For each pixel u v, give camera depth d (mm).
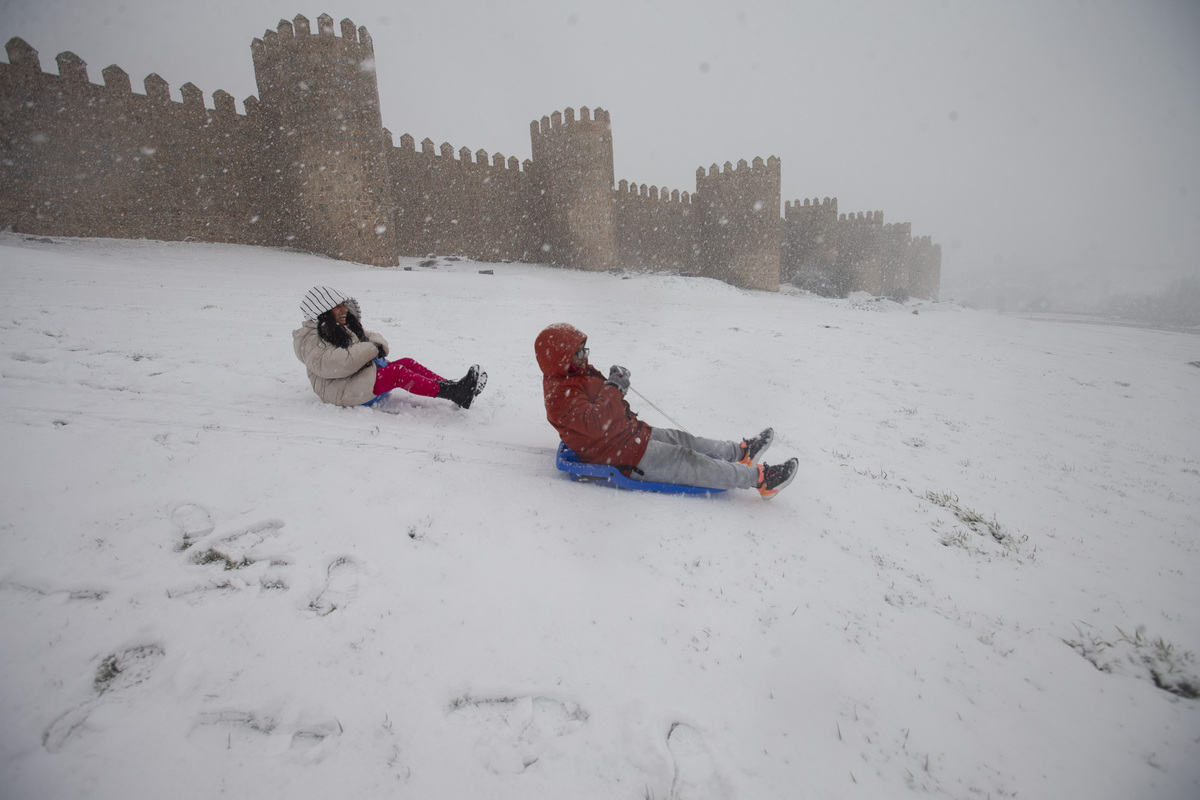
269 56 28891
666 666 2217
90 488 2896
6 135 22641
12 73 22656
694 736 1938
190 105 27562
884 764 1909
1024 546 3664
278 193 30828
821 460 4801
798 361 10008
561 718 1962
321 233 29859
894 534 3578
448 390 4398
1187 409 10266
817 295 49625
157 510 2805
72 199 24328
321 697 1936
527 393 5672
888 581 3012
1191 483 5703
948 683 2318
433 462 3635
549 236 43719
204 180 28219
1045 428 7445
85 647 2008
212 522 2766
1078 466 5828
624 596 2580
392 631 2236
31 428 3418
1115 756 2031
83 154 24531
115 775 1609
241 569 2482
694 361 8852
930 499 4234
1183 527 4379
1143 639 2707
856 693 2201
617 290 28734
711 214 49188
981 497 4496
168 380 4648
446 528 2926
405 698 1969
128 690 1881
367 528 2844
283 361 5668
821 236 56031
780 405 6582
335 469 3375
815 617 2615
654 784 1761
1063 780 1917
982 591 3055
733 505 3619
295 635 2168
